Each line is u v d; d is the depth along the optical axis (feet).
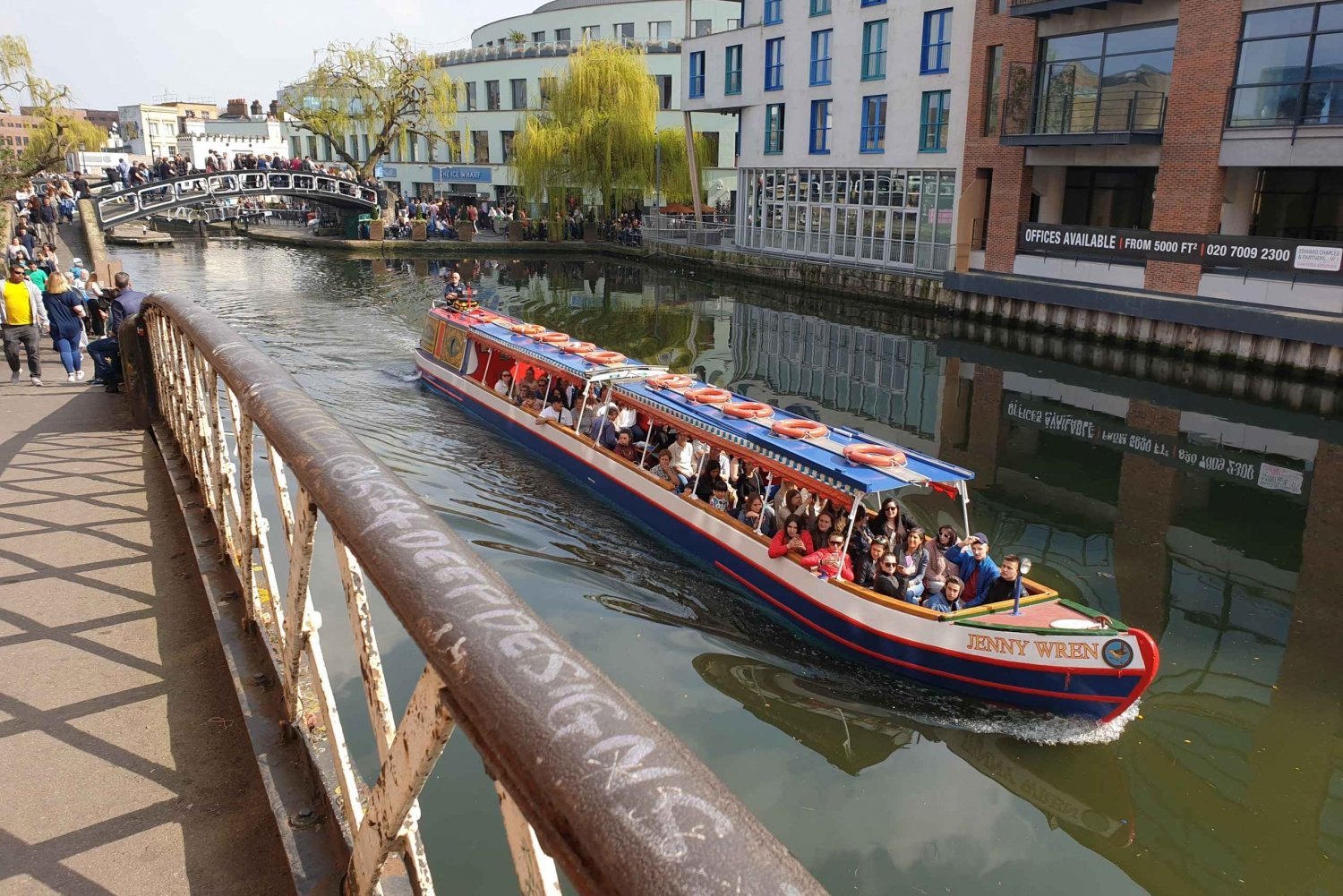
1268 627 33.88
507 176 210.18
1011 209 96.17
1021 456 53.57
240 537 11.23
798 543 33.60
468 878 19.36
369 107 173.68
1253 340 72.38
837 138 121.29
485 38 229.45
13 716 10.20
